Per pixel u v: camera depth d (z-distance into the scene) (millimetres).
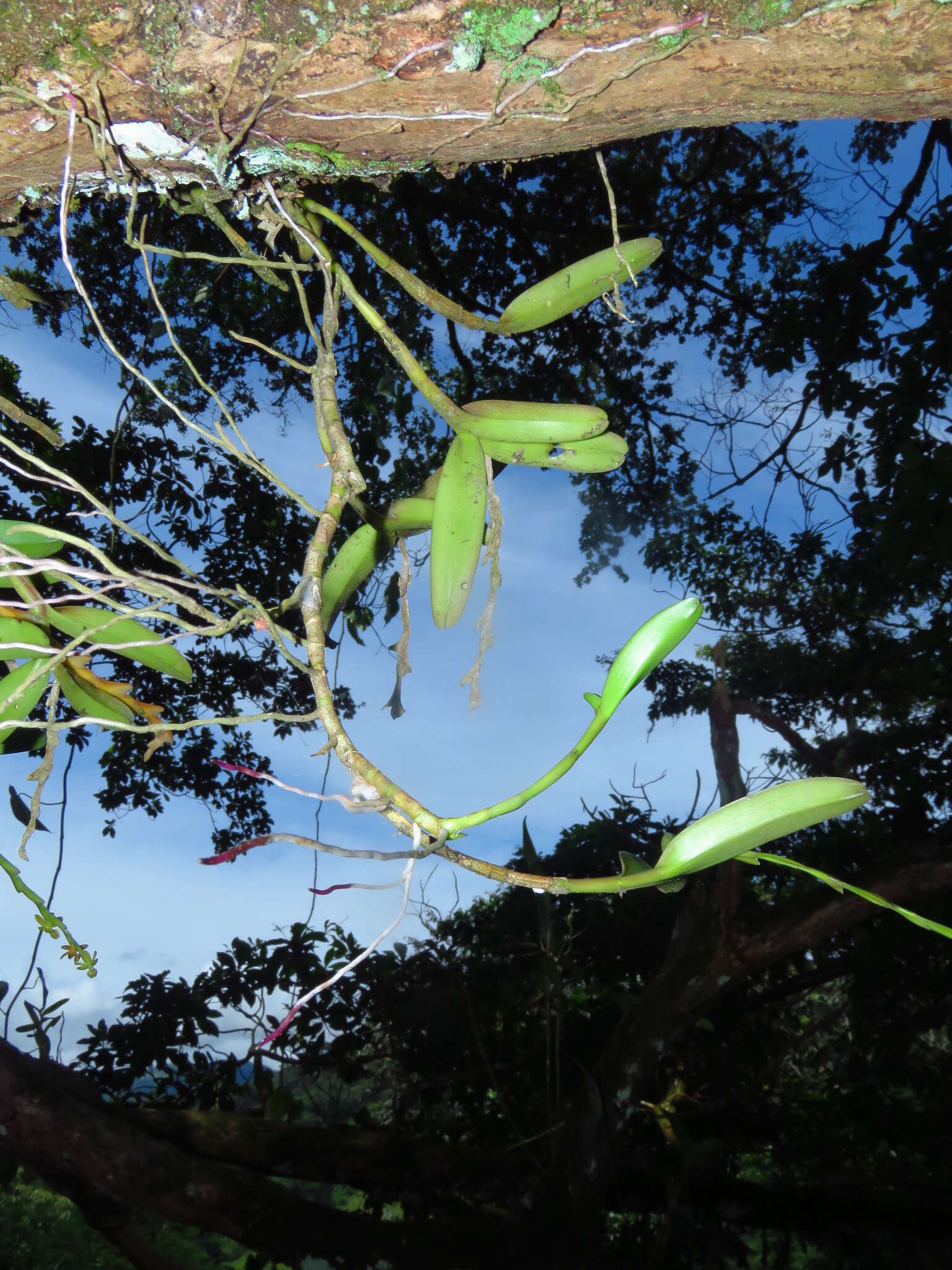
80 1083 1072
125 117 423
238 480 2238
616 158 2234
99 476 2002
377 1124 1794
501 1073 1651
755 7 387
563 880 375
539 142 446
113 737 2449
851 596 2447
